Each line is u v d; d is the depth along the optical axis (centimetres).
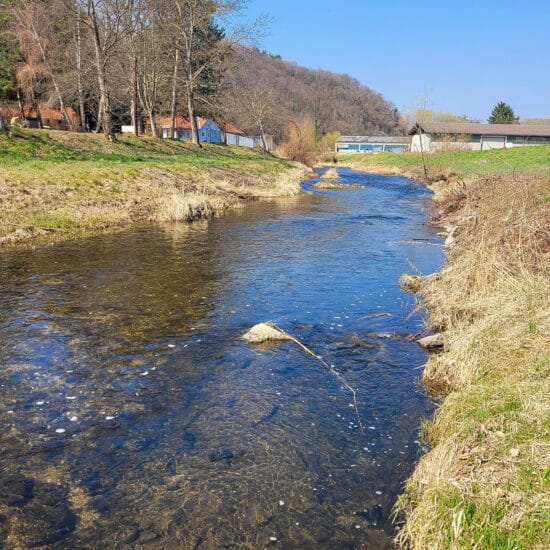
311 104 14862
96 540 395
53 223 1648
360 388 645
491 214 1209
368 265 1279
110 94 4459
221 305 955
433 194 3288
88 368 687
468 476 400
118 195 2094
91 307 931
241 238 1630
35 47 4262
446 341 726
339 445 523
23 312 898
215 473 475
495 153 4706
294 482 465
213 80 5722
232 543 394
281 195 2980
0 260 1268
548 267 814
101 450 507
